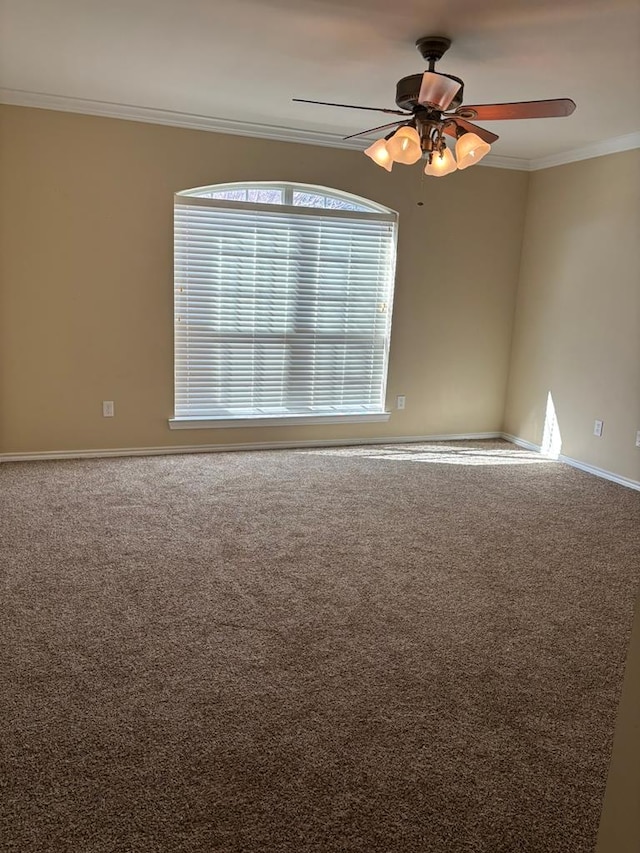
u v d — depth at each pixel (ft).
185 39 10.31
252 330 16.97
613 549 11.76
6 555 10.50
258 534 11.76
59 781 6.00
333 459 16.84
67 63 11.70
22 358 15.10
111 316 15.60
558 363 17.65
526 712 7.24
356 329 17.94
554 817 5.86
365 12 9.04
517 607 9.55
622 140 15.21
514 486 15.23
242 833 5.55
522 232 18.83
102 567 10.21
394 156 9.68
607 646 8.61
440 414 19.22
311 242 17.04
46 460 15.67
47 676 7.50
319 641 8.46
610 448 16.05
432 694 7.48
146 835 5.48
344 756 6.47
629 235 15.29
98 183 14.89
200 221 15.99
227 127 15.43
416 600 9.64
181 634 8.47
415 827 5.69
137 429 16.37
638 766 3.28
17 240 14.56
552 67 10.87
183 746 6.50
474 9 8.78
